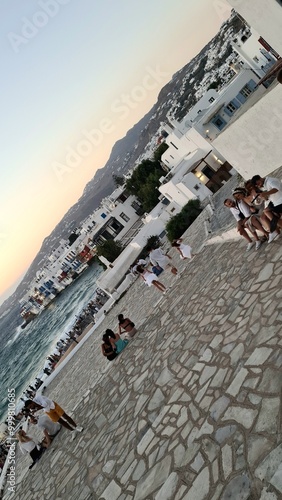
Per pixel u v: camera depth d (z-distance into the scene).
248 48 31.39
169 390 6.38
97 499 5.48
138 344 10.71
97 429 8.06
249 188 7.59
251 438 3.58
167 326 9.70
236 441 3.75
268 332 5.00
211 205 27.16
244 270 7.91
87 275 119.81
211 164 36.75
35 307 152.50
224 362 5.40
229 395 4.55
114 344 11.81
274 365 4.24
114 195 81.31
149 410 6.43
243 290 7.06
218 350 5.90
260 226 7.75
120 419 7.32
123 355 11.07
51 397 21.88
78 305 91.94
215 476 3.62
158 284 15.23
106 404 8.88
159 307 12.41
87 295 92.88
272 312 5.37
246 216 8.12
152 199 63.97
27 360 89.56
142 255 32.78
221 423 4.24
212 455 3.93
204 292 9.24
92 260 120.94
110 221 75.62
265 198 7.07
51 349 72.25
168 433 5.23
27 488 9.23
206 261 11.91
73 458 7.91
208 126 35.75
